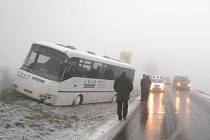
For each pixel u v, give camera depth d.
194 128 12.27
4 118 9.54
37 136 8.50
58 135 9.20
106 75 19.56
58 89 14.95
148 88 20.44
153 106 19.78
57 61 15.29
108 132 10.34
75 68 16.00
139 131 10.90
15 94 15.50
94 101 18.77
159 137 10.08
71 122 11.80
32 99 15.44
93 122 12.29
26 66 15.70
